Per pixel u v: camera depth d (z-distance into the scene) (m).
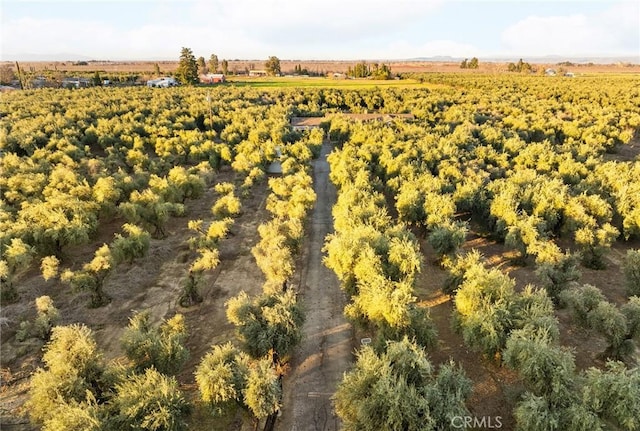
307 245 40.34
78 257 37.25
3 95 105.69
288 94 127.31
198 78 178.50
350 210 37.59
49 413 18.23
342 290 31.17
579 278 30.52
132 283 33.41
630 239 39.91
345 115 100.19
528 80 169.75
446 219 35.06
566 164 49.81
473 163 53.31
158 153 63.81
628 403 16.61
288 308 23.94
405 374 18.73
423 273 34.75
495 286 24.28
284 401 22.39
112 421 17.22
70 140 62.66
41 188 43.22
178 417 17.97
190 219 46.91
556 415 17.20
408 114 103.56
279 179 49.81
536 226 34.38
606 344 26.20
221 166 65.94
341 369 24.67
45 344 26.11
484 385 23.30
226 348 21.11
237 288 33.06
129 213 38.53
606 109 91.31
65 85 153.88
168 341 21.91
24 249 30.30
